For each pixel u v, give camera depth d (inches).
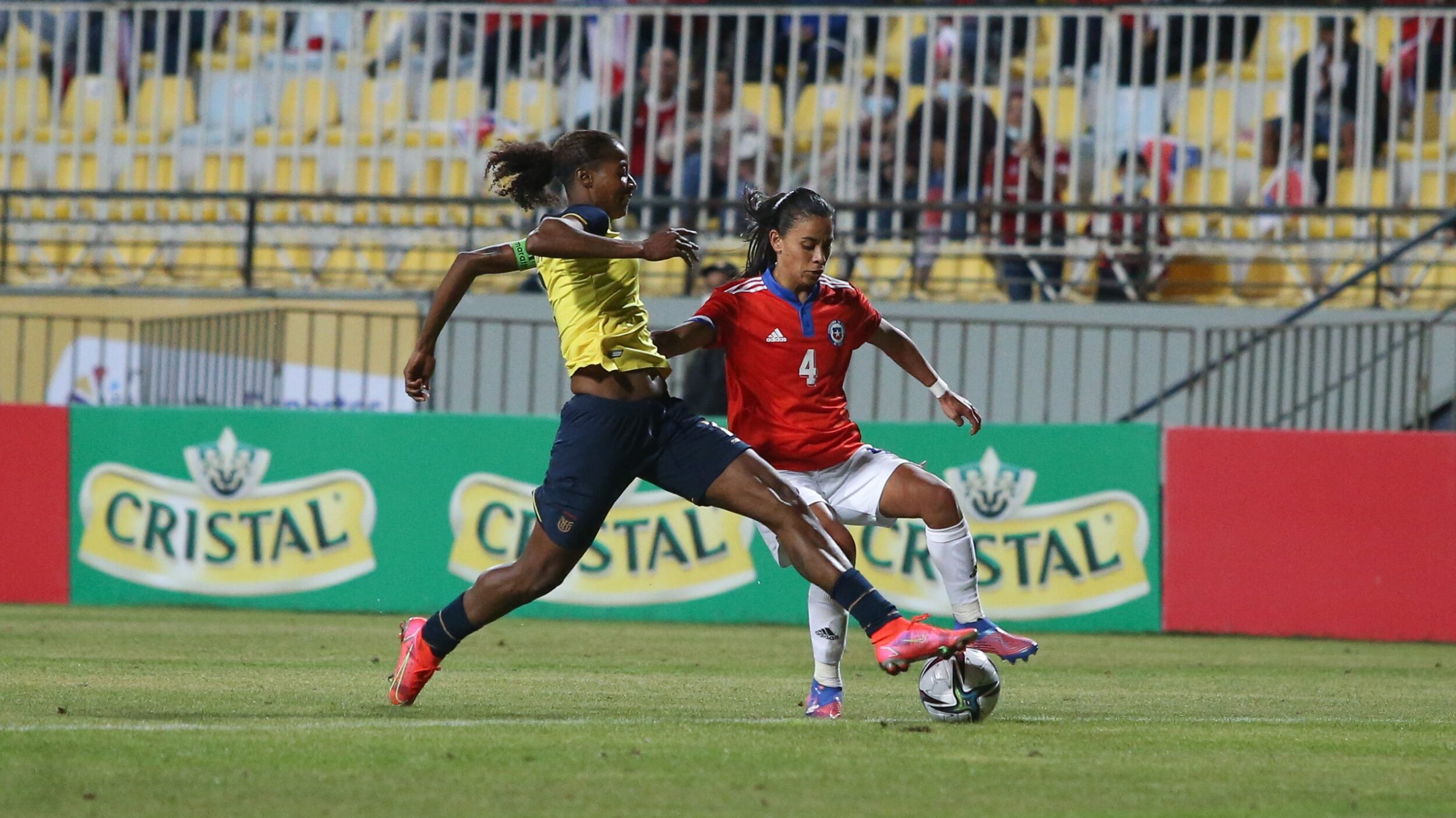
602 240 614.9
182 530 1391.5
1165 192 1819.6
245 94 1973.4
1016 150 1818.4
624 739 577.6
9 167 1939.0
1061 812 459.5
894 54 1881.2
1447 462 1290.6
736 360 696.4
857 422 1600.6
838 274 1801.2
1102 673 977.5
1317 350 1579.7
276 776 493.0
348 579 1376.7
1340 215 1603.1
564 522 651.5
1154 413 1592.0
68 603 1398.9
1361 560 1299.2
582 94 1931.6
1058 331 1609.3
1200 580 1316.4
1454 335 1567.4
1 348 1688.0
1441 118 1761.8
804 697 782.5
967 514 1331.2
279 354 1491.1
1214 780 520.4
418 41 1943.9
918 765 532.4
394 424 1379.2
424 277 1829.5
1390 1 1768.0
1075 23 1841.8
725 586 1339.8
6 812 438.3
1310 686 915.4
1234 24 1834.4
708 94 1854.1
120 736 564.4
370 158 1939.0
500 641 1131.3
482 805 453.7
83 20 1957.4
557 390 1644.9
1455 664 1087.0
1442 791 509.0
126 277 1905.8
